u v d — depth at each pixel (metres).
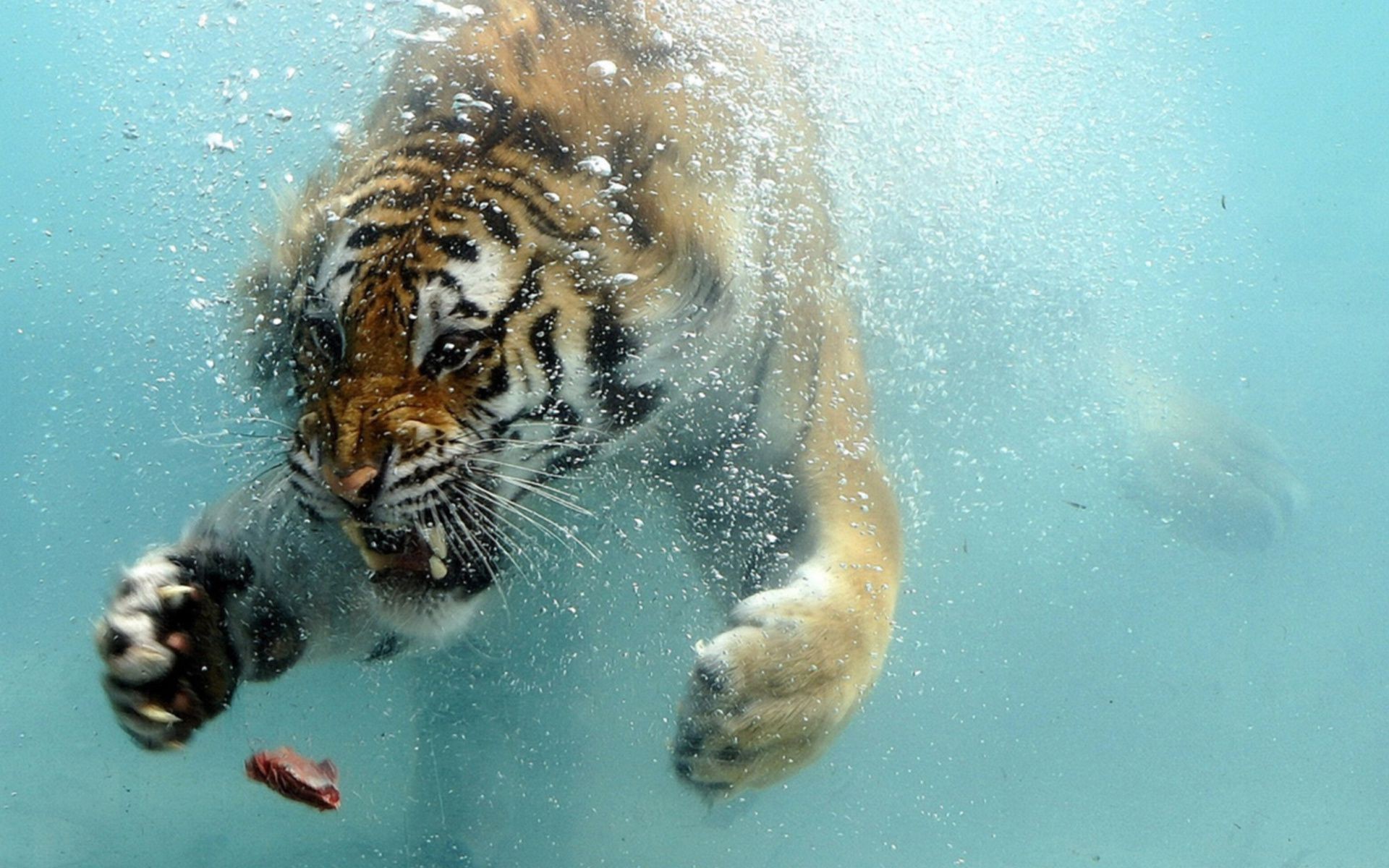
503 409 2.72
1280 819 3.10
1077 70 4.40
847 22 3.66
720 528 3.24
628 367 2.88
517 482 2.86
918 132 3.77
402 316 2.57
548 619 3.24
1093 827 3.05
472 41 2.95
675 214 2.87
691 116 2.99
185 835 3.02
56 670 3.53
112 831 3.03
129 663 2.48
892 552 3.13
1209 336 4.72
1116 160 4.62
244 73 4.10
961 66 4.02
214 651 2.61
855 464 3.23
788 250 3.15
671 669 3.23
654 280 2.83
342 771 3.18
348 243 2.62
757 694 2.63
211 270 3.67
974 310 4.04
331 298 2.61
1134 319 4.68
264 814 3.11
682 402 3.04
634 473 3.17
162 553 2.68
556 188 2.75
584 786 3.09
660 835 3.01
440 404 2.64
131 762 3.28
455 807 3.07
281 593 2.78
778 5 3.48
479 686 3.23
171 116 4.49
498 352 2.67
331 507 2.61
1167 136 5.04
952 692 3.38
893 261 3.68
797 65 3.49
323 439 2.59
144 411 4.02
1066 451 4.21
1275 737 3.38
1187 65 5.37
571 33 3.02
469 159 2.70
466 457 2.68
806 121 3.42
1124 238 4.67
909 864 2.96
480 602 2.98
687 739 2.61
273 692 3.26
